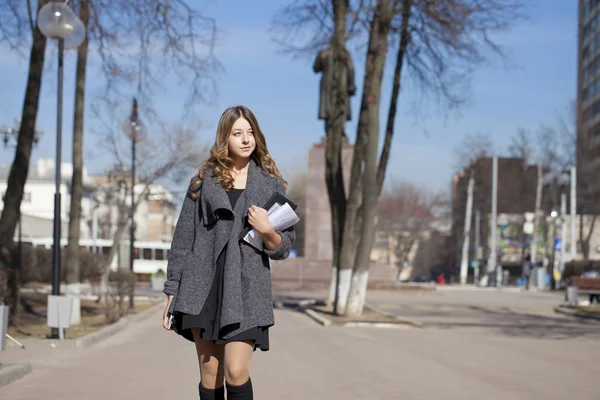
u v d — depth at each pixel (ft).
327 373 39.34
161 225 452.35
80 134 76.48
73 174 75.20
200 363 18.30
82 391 32.76
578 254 302.86
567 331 72.54
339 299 87.45
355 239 90.07
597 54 327.47
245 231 17.57
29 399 30.71
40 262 159.74
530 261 228.43
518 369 42.19
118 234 124.88
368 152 83.66
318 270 168.96
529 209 286.05
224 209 17.44
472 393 33.68
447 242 417.08
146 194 141.18
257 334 17.43
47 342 51.06
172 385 34.63
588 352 52.11
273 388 34.24
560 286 215.51
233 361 17.24
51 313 52.47
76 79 76.43
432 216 341.62
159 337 60.75
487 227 332.80
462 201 361.92
